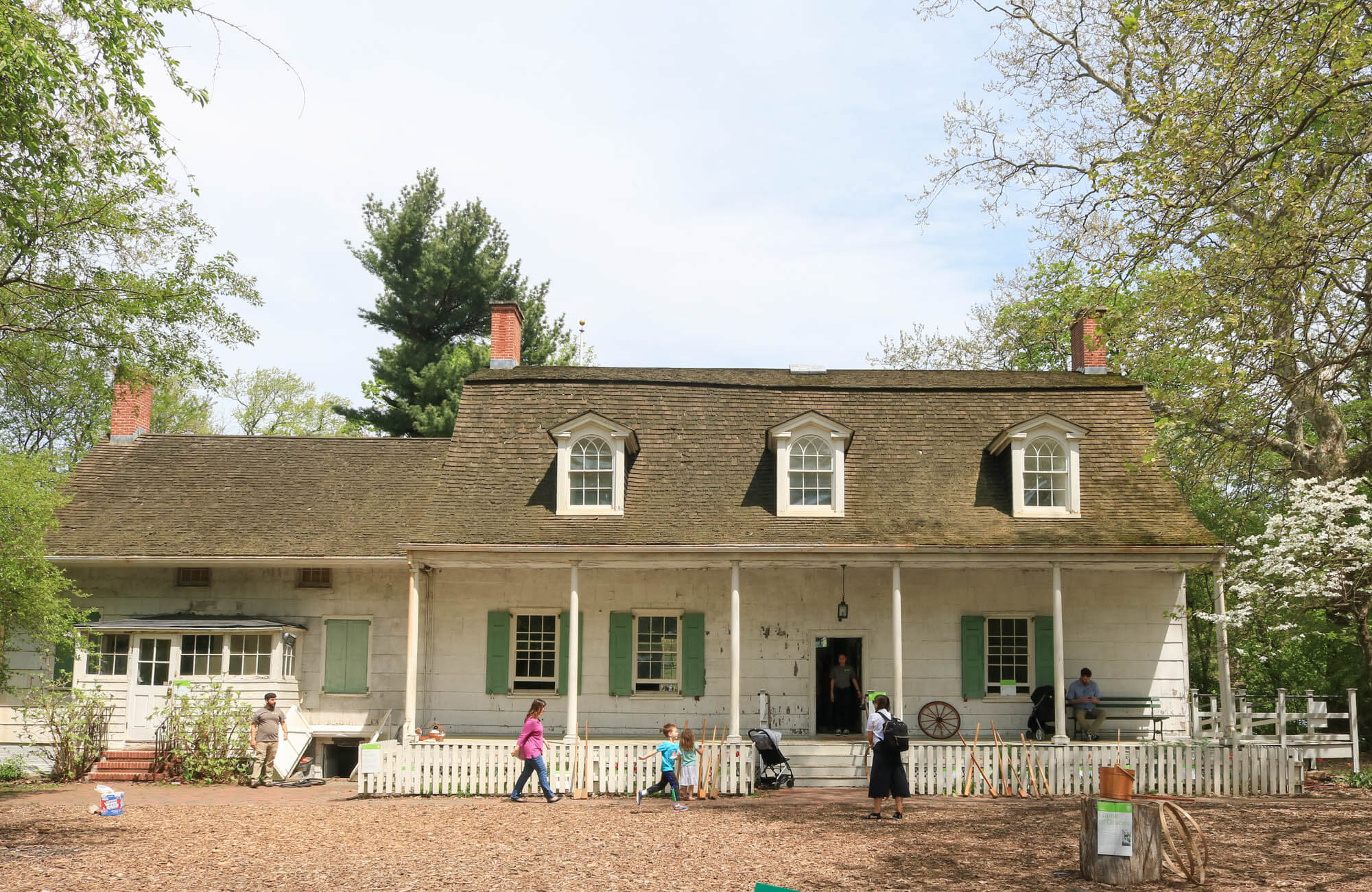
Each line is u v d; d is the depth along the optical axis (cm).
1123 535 2103
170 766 2131
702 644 2272
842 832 1510
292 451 2642
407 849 1405
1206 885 1181
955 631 2255
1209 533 2102
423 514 2358
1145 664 2230
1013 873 1248
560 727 2255
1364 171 1531
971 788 1906
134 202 1631
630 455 2330
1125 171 1645
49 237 1562
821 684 2320
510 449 2362
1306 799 1819
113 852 1373
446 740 2111
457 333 4203
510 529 2158
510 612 2288
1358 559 2016
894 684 2048
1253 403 1714
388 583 2323
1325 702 2409
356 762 2383
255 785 2056
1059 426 2216
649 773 1931
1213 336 1631
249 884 1198
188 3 1351
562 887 1184
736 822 1605
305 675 2302
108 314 1602
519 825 1592
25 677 2278
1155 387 2536
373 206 4166
